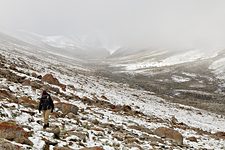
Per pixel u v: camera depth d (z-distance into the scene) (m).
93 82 52.25
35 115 17.28
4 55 41.22
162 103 54.41
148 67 136.50
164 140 21.81
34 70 38.75
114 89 52.84
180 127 31.47
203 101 75.56
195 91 88.94
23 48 99.56
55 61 82.38
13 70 31.33
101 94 38.34
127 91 57.84
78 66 95.81
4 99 18.34
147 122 28.36
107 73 99.19
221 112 63.19
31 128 14.49
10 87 22.66
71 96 28.95
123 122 24.20
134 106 37.28
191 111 53.44
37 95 23.56
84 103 28.03
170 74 114.94
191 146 22.83
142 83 90.81
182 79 108.00
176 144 21.67
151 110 39.03
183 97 78.94
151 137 20.84
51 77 31.69
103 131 18.47
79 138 15.45
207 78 110.56
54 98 24.61
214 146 25.17
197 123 40.19
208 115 53.59
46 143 13.12
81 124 18.75
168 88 90.19
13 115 15.60
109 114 26.14
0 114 14.95
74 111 21.27
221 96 85.50
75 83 40.19
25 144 12.25
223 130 39.44
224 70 118.50
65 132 15.58
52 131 14.80
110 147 15.57
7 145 10.79
